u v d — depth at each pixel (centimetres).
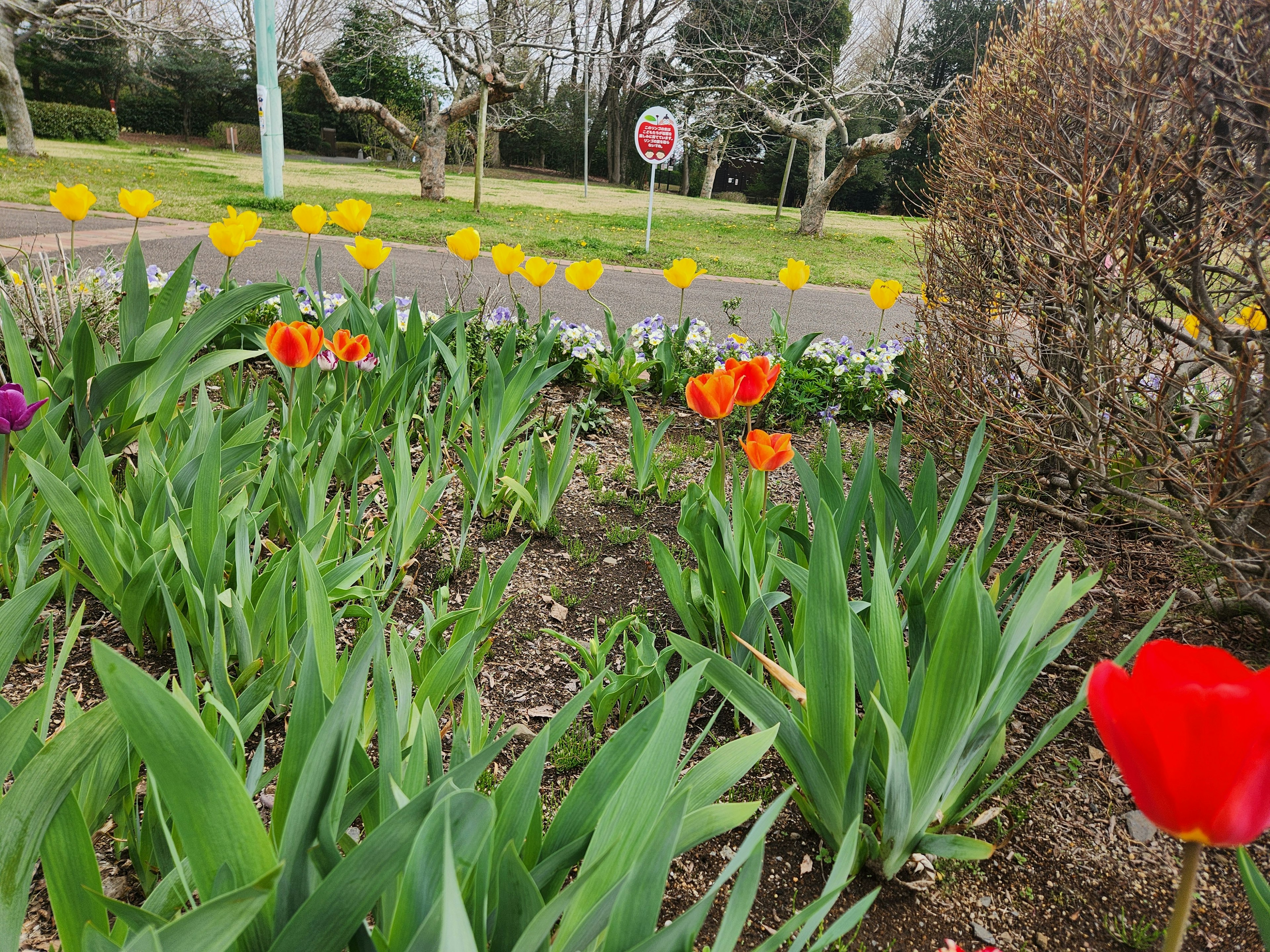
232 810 89
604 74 3788
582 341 535
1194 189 249
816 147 1936
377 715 155
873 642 175
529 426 374
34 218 1157
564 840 116
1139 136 244
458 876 94
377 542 267
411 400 368
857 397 519
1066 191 274
